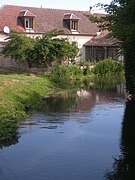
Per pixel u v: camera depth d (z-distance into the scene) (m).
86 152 12.34
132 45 14.06
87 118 17.53
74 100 23.03
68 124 16.25
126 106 20.80
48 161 11.47
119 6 14.39
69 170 10.73
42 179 10.09
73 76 36.94
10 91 21.30
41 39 36.91
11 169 10.82
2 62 43.50
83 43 54.06
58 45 36.84
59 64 38.25
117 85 31.94
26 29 50.09
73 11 56.91
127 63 21.19
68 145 13.11
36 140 13.70
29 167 10.97
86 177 10.26
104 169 10.85
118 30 12.71
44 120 17.00
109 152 12.34
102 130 15.24
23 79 28.22
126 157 11.87
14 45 36.88
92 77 39.88
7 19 50.19
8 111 16.80
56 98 23.83
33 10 53.28
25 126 15.80
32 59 37.31
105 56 50.53
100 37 53.25
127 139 13.88
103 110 19.58
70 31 53.38
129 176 10.40
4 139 13.49
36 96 23.02
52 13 54.47
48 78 33.25
